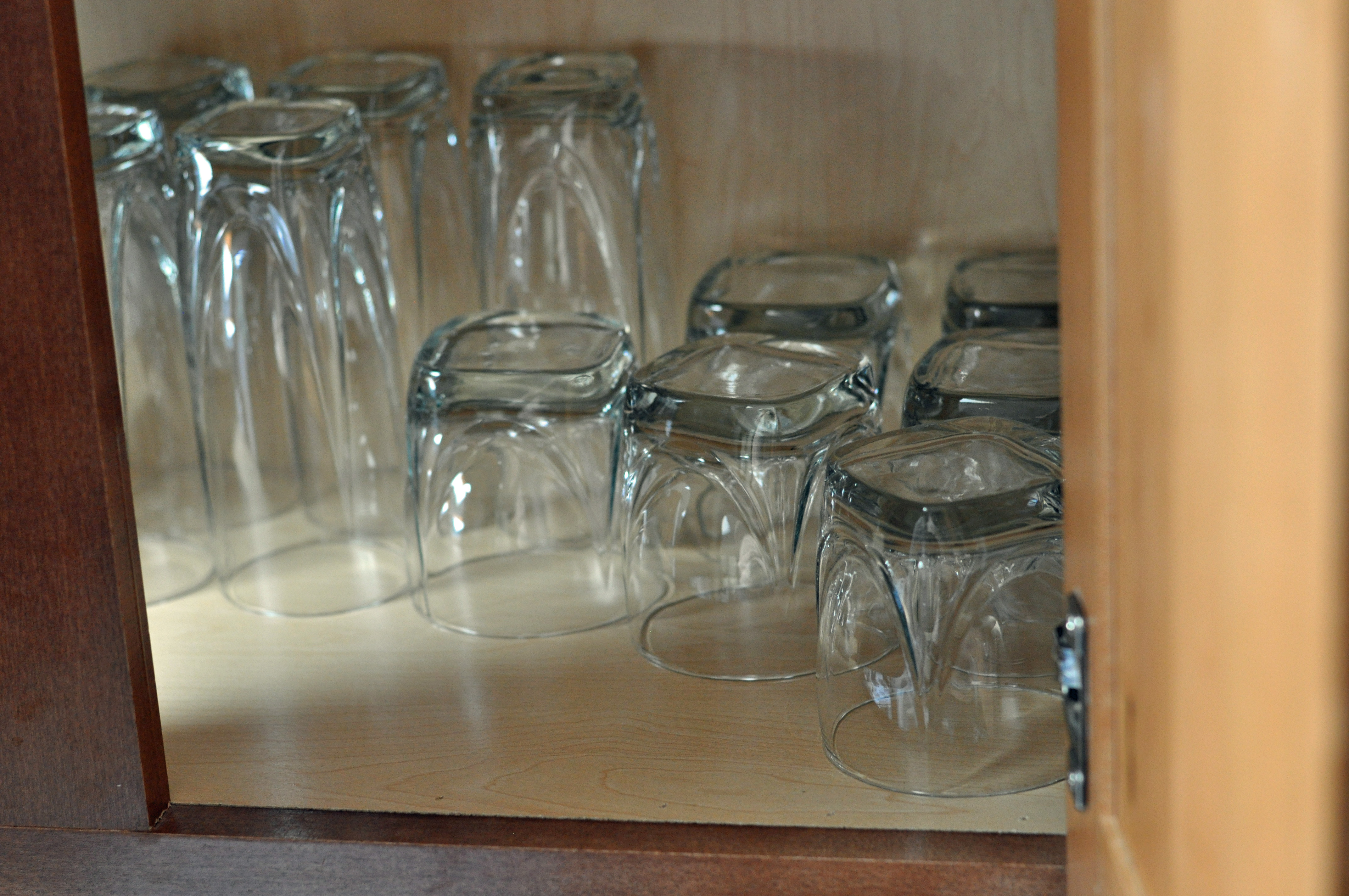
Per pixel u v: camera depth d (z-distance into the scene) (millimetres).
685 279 1126
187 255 926
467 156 1115
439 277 1093
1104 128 406
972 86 1041
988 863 583
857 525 683
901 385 1037
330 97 1023
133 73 1076
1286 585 281
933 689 671
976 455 698
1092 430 437
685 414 804
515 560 972
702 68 1066
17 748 633
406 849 621
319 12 1095
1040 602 677
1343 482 260
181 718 765
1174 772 382
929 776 653
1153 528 386
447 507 934
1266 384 285
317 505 1064
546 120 993
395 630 875
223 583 965
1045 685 680
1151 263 368
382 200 1066
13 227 567
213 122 943
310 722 754
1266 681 296
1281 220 272
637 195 1017
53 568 603
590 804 650
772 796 648
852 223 1091
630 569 831
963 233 1079
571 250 1019
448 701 772
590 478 916
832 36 1045
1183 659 365
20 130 559
